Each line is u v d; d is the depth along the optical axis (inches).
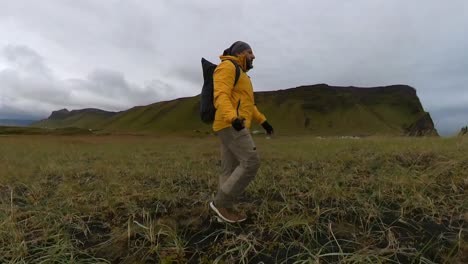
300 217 112.9
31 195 172.7
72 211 137.4
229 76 107.2
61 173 253.8
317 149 337.4
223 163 125.8
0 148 529.7
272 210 133.6
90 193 171.2
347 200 138.6
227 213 114.3
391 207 130.1
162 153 407.8
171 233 103.9
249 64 119.8
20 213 135.1
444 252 88.7
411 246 93.0
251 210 133.1
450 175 167.5
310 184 173.6
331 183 164.6
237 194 112.7
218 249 96.3
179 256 92.4
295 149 358.9
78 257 96.0
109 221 129.7
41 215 130.3
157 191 173.2
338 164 229.8
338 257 86.4
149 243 102.8
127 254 96.7
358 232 105.0
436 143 289.1
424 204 124.7
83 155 413.7
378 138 414.0
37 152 446.9
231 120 100.3
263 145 444.5
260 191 170.7
